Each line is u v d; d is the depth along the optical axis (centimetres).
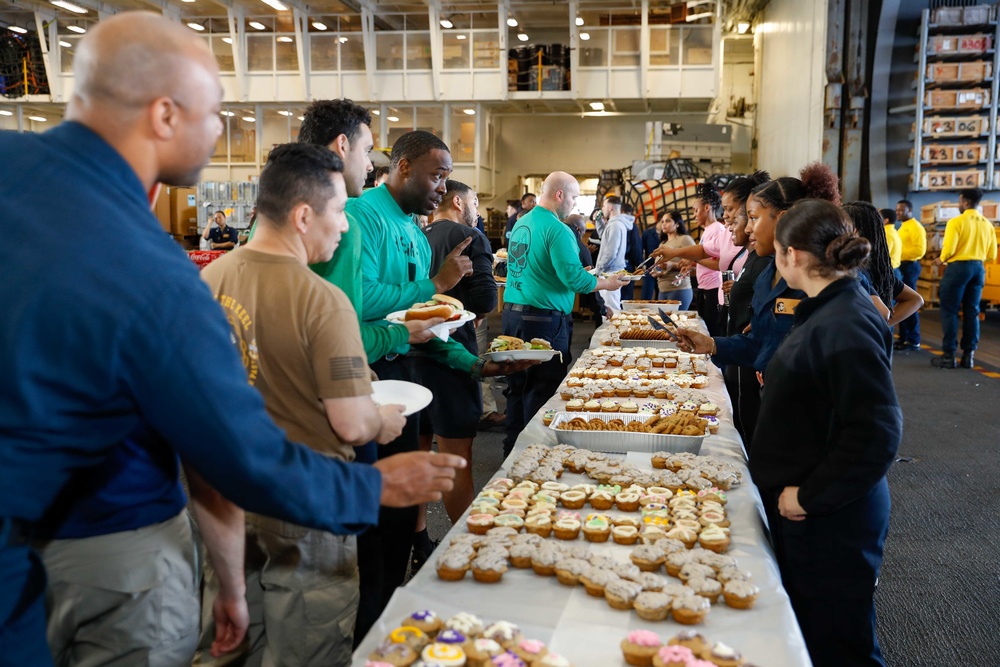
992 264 1202
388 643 126
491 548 160
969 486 429
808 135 1407
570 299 446
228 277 161
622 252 762
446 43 1855
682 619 135
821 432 192
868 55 1252
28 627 105
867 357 177
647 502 191
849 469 176
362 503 119
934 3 1199
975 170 1188
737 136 2145
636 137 2169
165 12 1912
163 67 105
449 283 246
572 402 297
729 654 122
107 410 104
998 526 371
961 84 1196
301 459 113
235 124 2011
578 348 905
